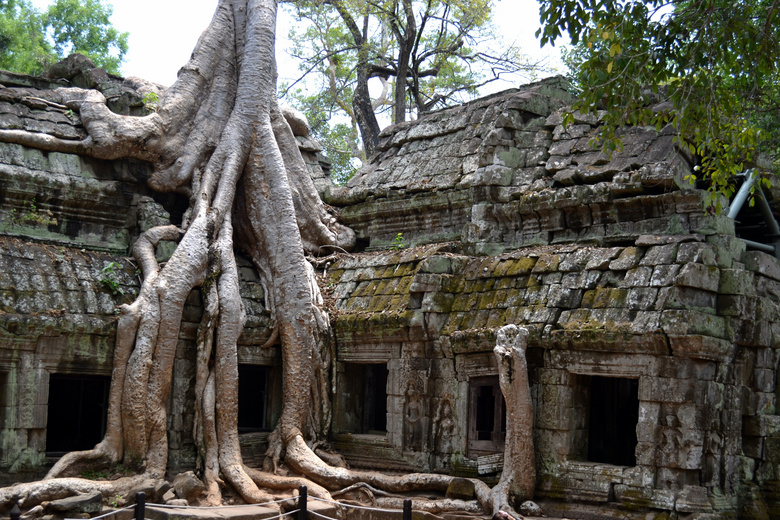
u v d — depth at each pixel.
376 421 14.20
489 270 12.45
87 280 12.22
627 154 12.41
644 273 10.81
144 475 11.59
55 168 12.83
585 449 11.45
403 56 23.31
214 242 13.07
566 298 11.32
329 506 11.52
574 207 12.45
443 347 12.40
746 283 11.10
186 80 14.23
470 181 13.69
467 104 15.82
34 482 10.56
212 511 11.05
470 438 12.09
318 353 13.36
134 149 13.42
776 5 10.12
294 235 13.74
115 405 11.77
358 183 16.06
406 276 13.16
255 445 13.36
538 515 10.80
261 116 14.24
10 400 11.13
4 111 12.70
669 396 10.34
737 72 10.94
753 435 11.37
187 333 12.66
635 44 10.45
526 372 11.06
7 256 11.62
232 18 14.95
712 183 11.18
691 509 10.11
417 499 11.62
